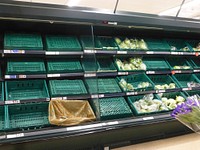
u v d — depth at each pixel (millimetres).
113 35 2893
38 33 2502
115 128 2090
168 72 2975
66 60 2529
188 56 3365
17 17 1758
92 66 2418
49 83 2393
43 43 2445
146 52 2768
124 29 2838
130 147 2229
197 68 3207
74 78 2582
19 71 2189
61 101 2219
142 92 2633
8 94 2207
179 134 2502
